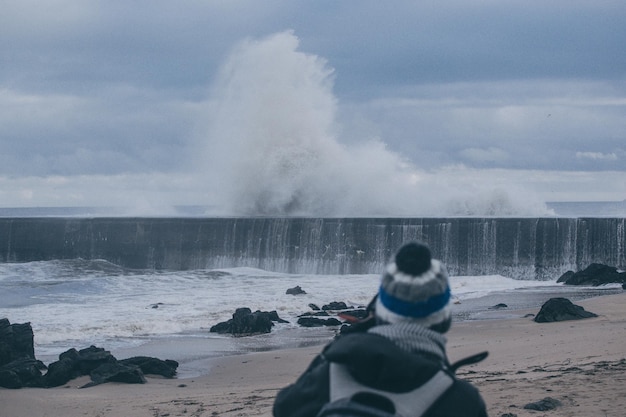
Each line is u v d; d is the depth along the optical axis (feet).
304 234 118.52
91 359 46.03
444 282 6.70
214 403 33.04
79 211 422.82
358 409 6.27
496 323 62.03
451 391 6.50
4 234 130.52
